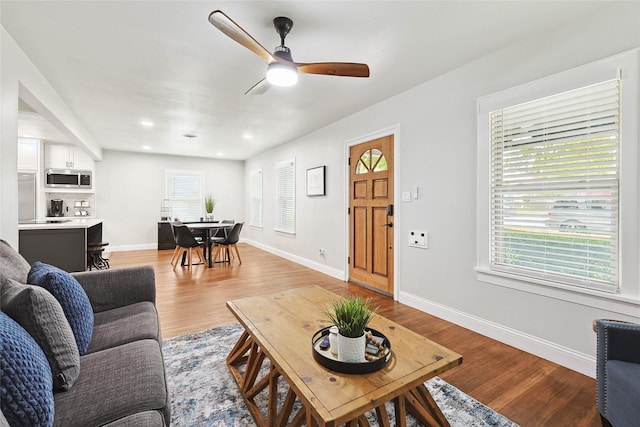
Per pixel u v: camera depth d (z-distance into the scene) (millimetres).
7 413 812
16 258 1648
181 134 5336
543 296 2203
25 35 2225
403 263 3387
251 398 1690
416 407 1472
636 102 1763
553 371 2035
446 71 2842
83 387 1131
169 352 2248
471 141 2662
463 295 2752
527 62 2264
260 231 7480
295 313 1854
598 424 1561
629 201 1804
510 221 2406
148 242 7324
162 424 1023
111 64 2686
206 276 4625
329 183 4707
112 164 6938
